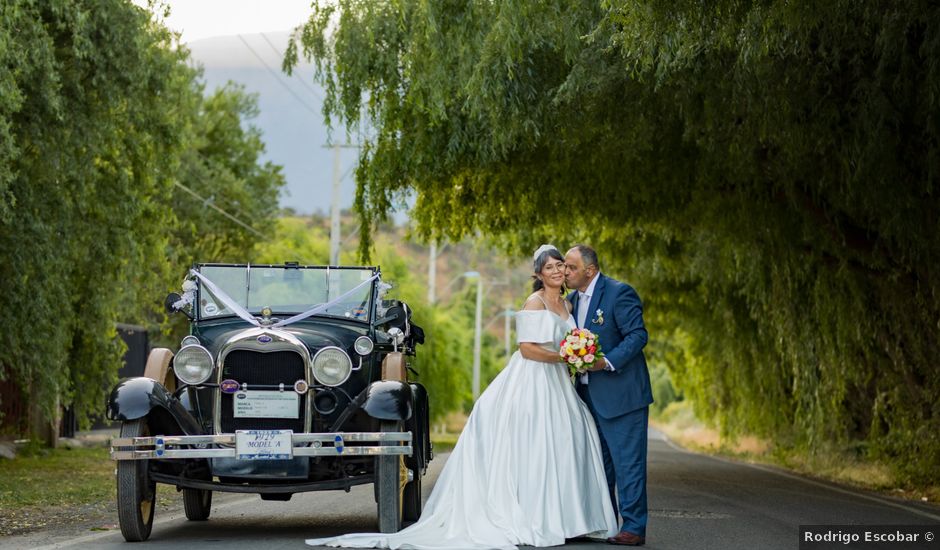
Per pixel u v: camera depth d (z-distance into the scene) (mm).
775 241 18219
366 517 10594
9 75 14227
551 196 17922
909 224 12680
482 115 14547
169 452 8125
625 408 8266
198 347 8609
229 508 11602
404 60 14906
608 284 8484
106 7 17500
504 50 12555
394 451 8219
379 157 16094
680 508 11828
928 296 16797
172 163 20828
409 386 8992
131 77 17812
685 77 12836
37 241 16672
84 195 18016
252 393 8547
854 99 12695
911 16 10453
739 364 29859
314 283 9938
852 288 18625
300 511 11234
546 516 8047
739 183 16562
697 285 31766
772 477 19219
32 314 16859
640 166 16516
